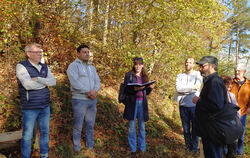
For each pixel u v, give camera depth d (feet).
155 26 18.65
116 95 18.78
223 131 7.06
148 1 18.03
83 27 19.08
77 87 9.94
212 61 7.65
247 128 18.60
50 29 16.76
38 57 8.68
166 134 15.87
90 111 10.62
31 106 8.30
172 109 22.81
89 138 10.82
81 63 10.43
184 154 11.71
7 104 11.45
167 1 18.67
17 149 9.64
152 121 16.83
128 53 16.53
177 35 18.80
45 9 16.16
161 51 19.52
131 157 11.13
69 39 17.16
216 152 7.52
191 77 12.03
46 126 9.04
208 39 26.73
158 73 23.52
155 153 12.12
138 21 18.71
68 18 17.38
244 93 12.14
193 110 11.62
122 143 12.85
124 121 15.37
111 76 19.57
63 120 12.42
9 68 14.23
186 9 18.37
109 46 18.61
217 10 22.25
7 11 14.15
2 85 12.77
